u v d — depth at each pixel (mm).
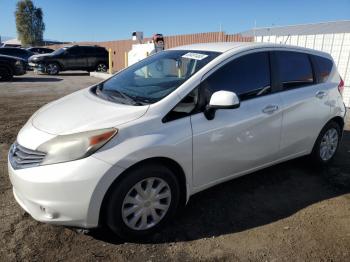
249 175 4422
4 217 3299
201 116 3193
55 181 2621
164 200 3135
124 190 2822
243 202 3742
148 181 2967
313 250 2953
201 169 3277
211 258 2832
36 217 2795
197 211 3529
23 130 3174
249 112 3537
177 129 3023
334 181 4324
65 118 3039
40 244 2939
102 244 2971
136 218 2963
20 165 2812
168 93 3158
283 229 3254
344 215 3525
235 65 3578
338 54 8703
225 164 3461
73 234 3088
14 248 2877
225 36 14234
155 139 2879
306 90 4203
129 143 2779
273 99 3801
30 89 12438
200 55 3658
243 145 3541
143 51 13242
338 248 2982
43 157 2719
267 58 3896
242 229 3242
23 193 2770
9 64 14891
